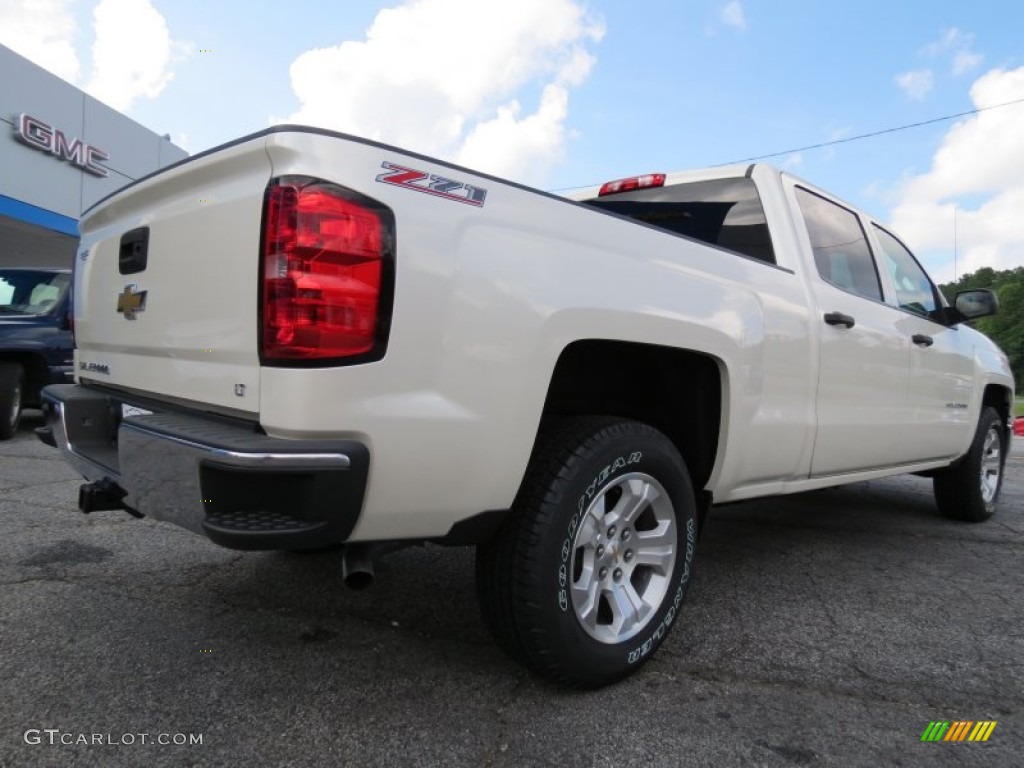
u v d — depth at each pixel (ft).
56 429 9.66
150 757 6.27
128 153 62.23
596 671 7.54
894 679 8.35
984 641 9.53
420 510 6.44
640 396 9.71
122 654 8.19
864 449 12.21
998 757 6.79
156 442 6.52
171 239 7.41
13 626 8.79
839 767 6.55
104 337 9.07
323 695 7.45
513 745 6.70
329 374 5.87
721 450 9.27
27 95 51.01
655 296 8.14
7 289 23.97
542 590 7.09
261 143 6.18
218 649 8.41
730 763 6.54
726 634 9.56
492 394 6.64
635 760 6.52
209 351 6.78
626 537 8.16
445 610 9.87
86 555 11.49
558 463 7.32
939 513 17.69
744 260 9.86
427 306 6.25
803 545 14.32
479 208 6.73
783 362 10.15
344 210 5.94
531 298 6.90
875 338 12.29
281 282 5.92
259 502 5.89
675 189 12.50
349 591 10.39
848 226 13.08
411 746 6.61
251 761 6.28
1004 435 18.08
